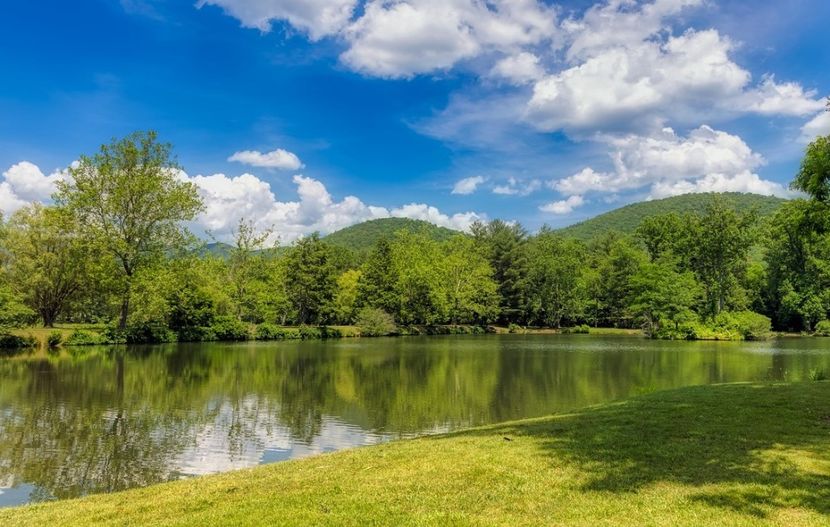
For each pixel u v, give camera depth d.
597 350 44.62
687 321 62.53
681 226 71.81
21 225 44.38
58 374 26.95
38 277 43.25
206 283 54.75
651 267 65.38
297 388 23.92
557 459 8.47
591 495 6.77
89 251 42.78
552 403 20.34
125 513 6.99
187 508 7.04
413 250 80.56
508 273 84.75
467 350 44.78
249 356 38.25
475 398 21.42
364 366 32.59
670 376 27.47
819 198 14.31
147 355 37.06
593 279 84.94
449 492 7.11
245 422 17.08
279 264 65.50
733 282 69.56
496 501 6.70
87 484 11.22
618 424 11.08
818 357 37.44
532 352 42.88
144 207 44.00
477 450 9.37
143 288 44.53
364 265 75.44
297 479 8.12
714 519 5.87
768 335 60.28
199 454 13.49
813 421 10.78
